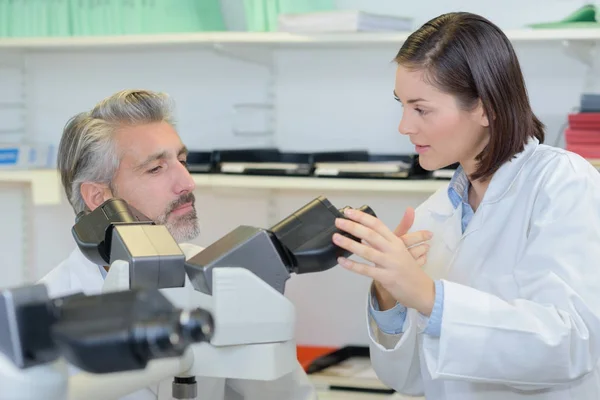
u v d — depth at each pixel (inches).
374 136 90.1
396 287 41.7
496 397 51.4
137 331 21.5
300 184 80.5
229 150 85.4
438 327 43.2
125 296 23.9
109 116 58.9
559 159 49.3
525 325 42.5
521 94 49.3
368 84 89.6
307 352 88.9
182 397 37.2
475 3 85.9
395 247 40.5
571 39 73.9
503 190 50.9
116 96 59.4
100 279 56.2
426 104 47.6
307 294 92.1
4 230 99.3
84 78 96.7
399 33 76.1
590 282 44.3
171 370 34.9
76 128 59.6
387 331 54.1
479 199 55.1
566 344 42.3
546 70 84.5
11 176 86.7
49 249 98.5
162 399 48.7
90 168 58.7
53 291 56.3
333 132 91.0
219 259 34.4
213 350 35.9
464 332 42.6
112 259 37.0
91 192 59.6
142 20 85.5
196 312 22.0
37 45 83.6
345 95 90.3
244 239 35.3
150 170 58.6
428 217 58.6
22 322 25.0
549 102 84.9
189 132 94.5
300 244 36.9
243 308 34.5
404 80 48.0
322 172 81.1
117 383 32.4
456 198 57.3
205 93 93.7
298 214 38.3
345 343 91.6
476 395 52.1
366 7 88.4
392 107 89.2
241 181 81.7
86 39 82.7
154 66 94.7
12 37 86.4
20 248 99.5
